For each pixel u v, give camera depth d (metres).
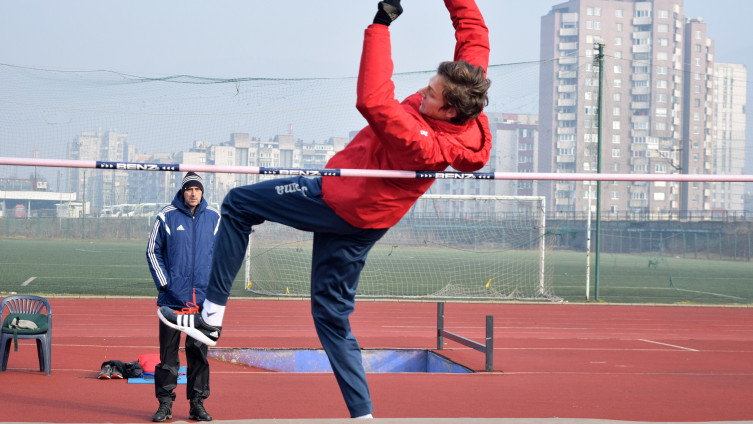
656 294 21.19
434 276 26.92
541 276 18.89
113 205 43.38
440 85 2.36
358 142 2.65
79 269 24.66
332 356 3.02
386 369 8.64
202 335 2.99
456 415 5.46
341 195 2.55
